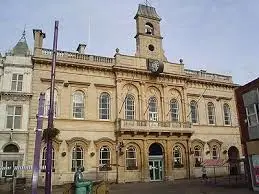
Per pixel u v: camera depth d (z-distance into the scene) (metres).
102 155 31.91
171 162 34.66
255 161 23.03
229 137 40.03
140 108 34.94
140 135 33.56
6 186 25.22
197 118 38.62
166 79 37.41
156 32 39.47
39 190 25.11
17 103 29.47
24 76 30.39
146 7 40.38
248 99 24.41
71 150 30.36
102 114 33.22
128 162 32.78
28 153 28.42
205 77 40.84
